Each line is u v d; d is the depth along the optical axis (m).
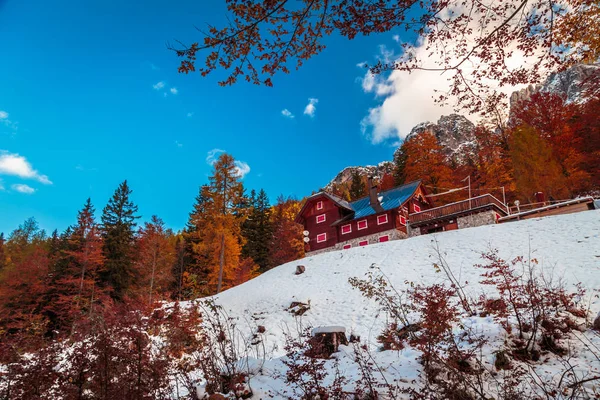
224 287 35.41
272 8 4.64
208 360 6.18
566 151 32.00
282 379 6.45
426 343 5.66
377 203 34.22
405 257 21.91
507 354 6.12
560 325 6.94
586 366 5.66
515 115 37.62
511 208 32.06
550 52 5.52
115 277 32.06
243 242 38.38
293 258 44.78
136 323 5.84
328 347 7.97
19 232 61.97
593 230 17.72
